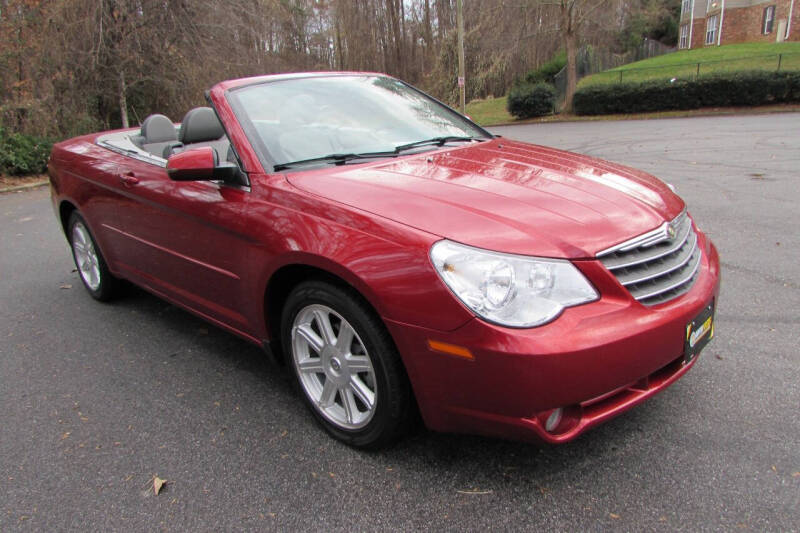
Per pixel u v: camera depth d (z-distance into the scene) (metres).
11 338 3.96
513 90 28.05
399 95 3.83
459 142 3.46
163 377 3.32
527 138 17.80
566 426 2.08
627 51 46.50
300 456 2.54
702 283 2.50
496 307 1.99
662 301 2.26
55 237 7.04
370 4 45.06
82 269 4.65
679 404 2.76
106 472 2.50
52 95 15.12
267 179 2.74
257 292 2.72
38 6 14.60
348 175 2.68
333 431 2.63
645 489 2.22
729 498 2.15
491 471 2.37
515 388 1.97
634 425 2.62
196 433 2.76
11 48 14.07
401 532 2.08
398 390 2.29
